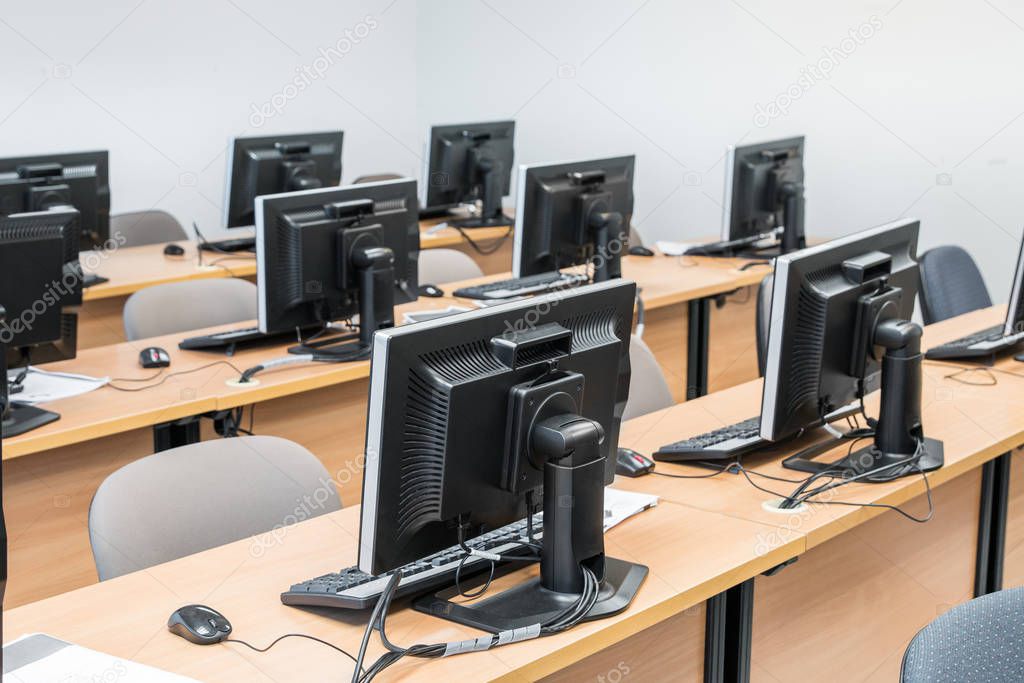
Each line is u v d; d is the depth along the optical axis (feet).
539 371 4.90
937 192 15.92
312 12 20.66
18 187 11.48
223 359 9.45
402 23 22.02
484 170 16.07
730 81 17.75
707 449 6.71
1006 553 7.79
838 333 6.36
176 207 19.44
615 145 19.45
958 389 8.29
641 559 5.38
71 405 8.13
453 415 4.54
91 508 5.65
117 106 18.37
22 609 5.02
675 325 12.67
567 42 19.71
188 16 18.99
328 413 9.58
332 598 4.86
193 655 4.56
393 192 9.66
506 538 5.57
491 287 11.87
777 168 13.41
